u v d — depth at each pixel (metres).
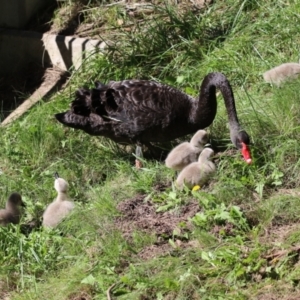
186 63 14.68
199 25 15.38
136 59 15.05
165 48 15.20
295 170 11.13
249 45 14.45
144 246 10.23
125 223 10.71
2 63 17.11
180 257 9.84
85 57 15.78
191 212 10.68
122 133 12.51
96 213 10.90
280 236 9.99
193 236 10.23
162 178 11.75
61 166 12.72
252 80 13.73
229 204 10.67
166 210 10.85
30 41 16.73
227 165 11.52
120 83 12.69
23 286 10.16
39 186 12.35
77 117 12.80
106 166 12.63
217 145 12.27
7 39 16.94
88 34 16.45
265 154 11.48
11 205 11.46
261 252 9.66
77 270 10.01
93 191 11.74
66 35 16.62
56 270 10.39
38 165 13.09
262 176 11.09
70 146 13.19
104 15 16.72
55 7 17.39
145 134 12.34
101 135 12.80
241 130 11.43
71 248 10.49
